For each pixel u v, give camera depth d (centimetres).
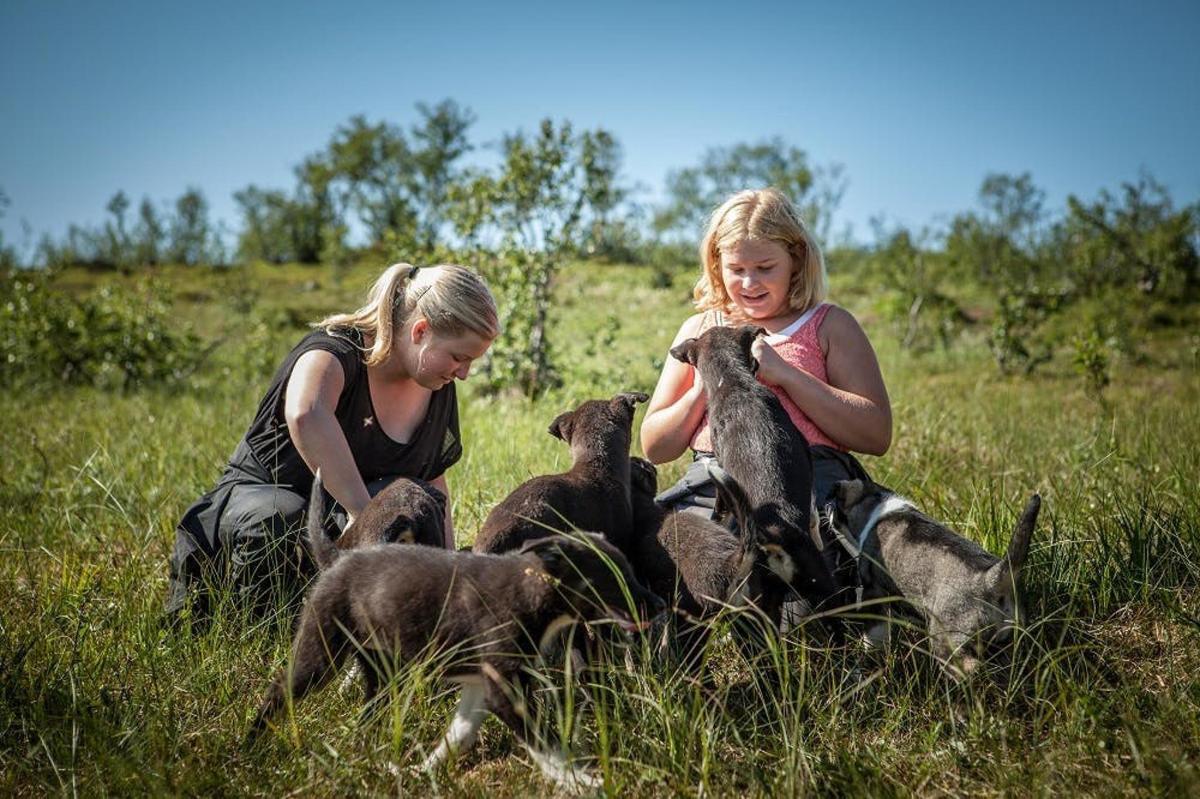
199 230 6788
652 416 471
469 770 316
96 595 438
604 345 1220
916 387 1346
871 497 409
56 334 1404
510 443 719
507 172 1141
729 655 379
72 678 330
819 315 450
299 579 412
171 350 1490
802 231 445
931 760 308
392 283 418
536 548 310
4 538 533
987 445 770
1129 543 448
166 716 329
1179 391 1298
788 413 434
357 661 337
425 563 318
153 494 610
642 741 312
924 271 2717
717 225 459
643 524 410
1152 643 382
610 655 345
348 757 305
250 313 2980
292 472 434
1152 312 2573
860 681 354
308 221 8331
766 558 358
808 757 301
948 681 349
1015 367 1645
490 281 1161
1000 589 343
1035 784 284
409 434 445
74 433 882
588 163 1152
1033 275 2938
